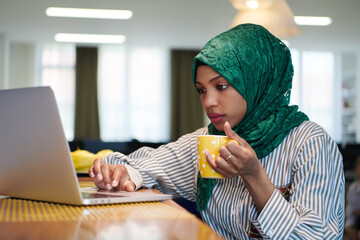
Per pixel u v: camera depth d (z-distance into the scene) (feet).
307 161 3.53
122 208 2.85
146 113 31.35
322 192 3.42
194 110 31.35
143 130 31.24
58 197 3.00
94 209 2.80
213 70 3.82
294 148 3.72
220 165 3.00
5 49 27.91
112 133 30.96
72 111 30.48
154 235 1.98
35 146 2.99
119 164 4.10
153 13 23.13
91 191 3.66
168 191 4.68
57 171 2.91
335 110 32.48
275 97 4.06
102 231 2.07
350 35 27.35
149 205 3.04
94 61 30.50
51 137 2.86
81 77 30.30
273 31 10.48
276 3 10.57
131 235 1.98
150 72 31.35
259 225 3.18
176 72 31.32
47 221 2.33
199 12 22.86
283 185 3.70
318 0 20.93
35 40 29.25
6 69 28.09
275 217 3.15
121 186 3.90
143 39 28.84
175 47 31.01
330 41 29.01
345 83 32.58
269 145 3.78
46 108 2.84
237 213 3.76
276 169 3.76
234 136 3.05
